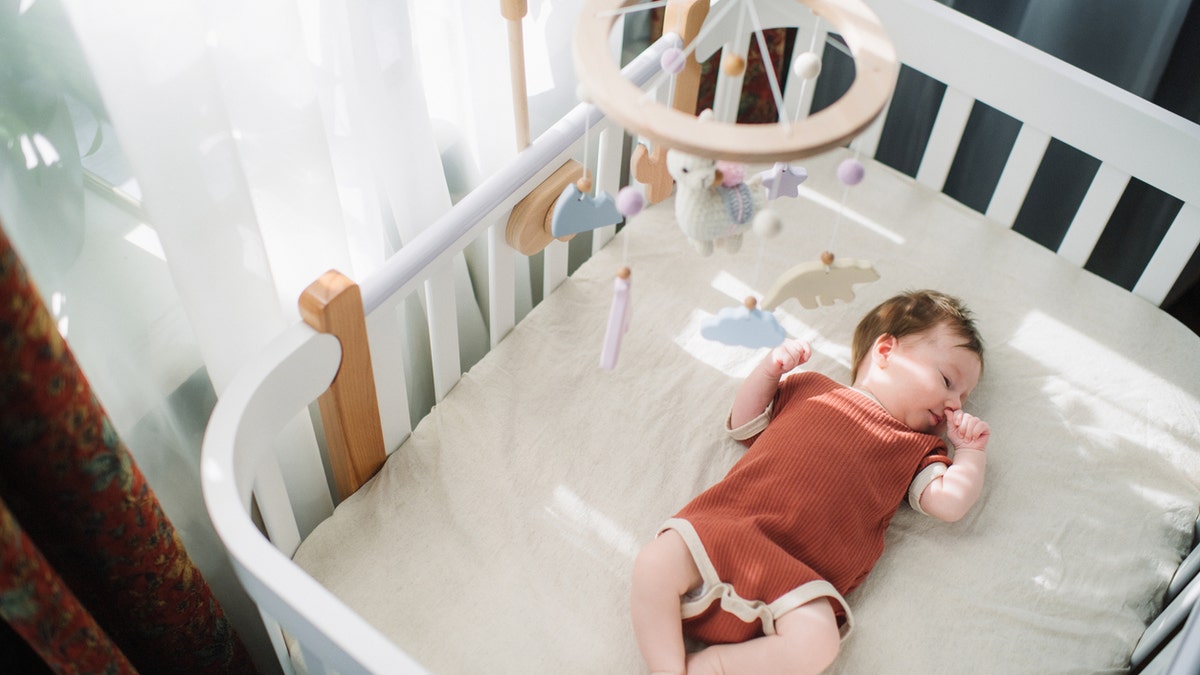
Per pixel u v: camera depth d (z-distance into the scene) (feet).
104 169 3.27
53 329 2.37
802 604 3.67
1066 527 4.24
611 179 4.93
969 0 5.55
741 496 4.07
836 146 2.39
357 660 2.76
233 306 3.60
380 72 3.70
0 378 2.27
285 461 4.29
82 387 2.56
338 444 3.91
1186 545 4.30
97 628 2.87
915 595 4.00
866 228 5.36
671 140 2.36
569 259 6.00
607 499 4.21
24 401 2.36
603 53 2.57
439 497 4.14
